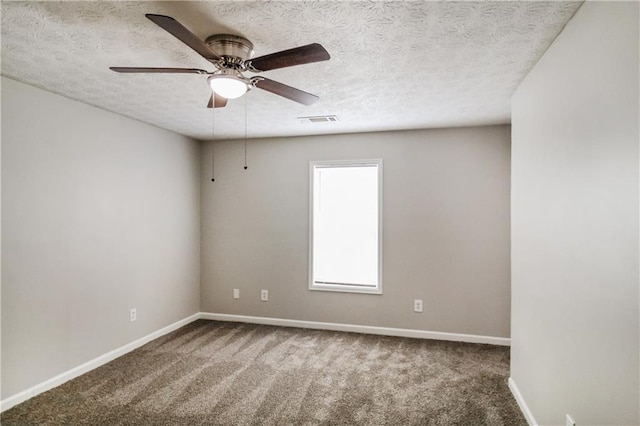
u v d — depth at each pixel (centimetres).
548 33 183
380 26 175
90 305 311
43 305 272
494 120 357
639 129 118
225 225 459
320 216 439
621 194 129
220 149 461
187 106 312
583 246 158
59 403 255
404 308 402
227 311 459
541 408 209
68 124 290
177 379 293
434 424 231
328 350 357
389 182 405
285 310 440
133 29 179
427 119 353
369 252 422
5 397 247
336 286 422
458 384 285
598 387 146
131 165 355
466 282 384
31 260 263
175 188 420
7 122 247
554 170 190
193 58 214
